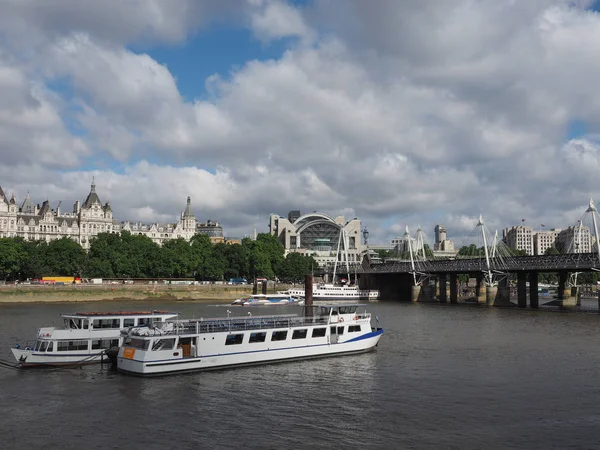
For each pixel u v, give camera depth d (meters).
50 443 41.06
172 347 61.47
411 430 43.97
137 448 40.12
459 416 47.53
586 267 147.38
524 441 41.69
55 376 60.75
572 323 118.06
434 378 61.34
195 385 57.22
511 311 155.25
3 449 39.88
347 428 44.38
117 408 49.34
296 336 70.25
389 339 91.44
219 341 64.12
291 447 40.31
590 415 47.94
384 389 56.34
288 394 54.16
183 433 43.12
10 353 73.31
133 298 194.25
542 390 56.22
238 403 51.03
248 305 179.25
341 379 60.56
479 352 78.19
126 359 61.50
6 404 50.50
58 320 112.38
